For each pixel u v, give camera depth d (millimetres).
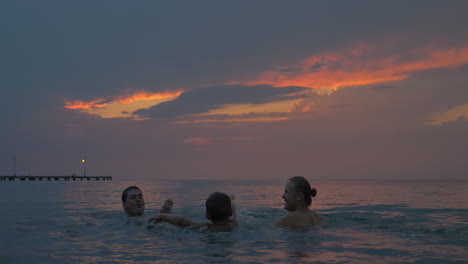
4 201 12781
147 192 20750
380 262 3191
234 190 24672
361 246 3885
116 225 5793
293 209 5664
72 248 3963
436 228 5203
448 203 11703
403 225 5590
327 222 5645
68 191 23203
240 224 5426
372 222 5934
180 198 14641
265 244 4016
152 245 4082
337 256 3434
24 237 4688
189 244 4098
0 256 3600
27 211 8555
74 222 6199
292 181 5684
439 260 3271
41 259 3443
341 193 19703
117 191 23031
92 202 12234
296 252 3617
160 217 5508
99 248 3951
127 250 3824
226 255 3525
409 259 3324
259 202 12523
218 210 5105
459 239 4301
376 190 24344
